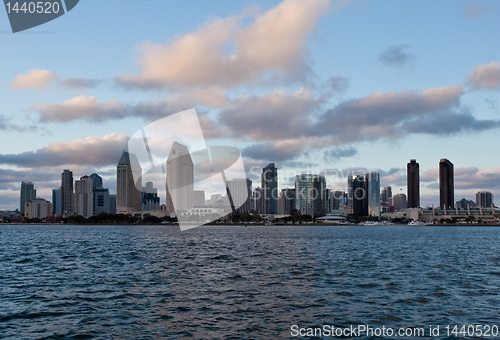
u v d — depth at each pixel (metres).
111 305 29.52
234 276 44.19
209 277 43.38
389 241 131.75
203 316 26.39
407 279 42.69
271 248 92.19
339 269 51.06
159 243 111.94
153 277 43.25
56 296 32.88
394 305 29.89
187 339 21.80
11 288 36.81
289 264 56.69
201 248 91.06
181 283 39.22
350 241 129.75
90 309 28.31
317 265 55.56
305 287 37.22
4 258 67.06
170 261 60.25
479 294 34.41
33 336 22.33
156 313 27.16
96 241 125.62
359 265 56.00
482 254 78.19
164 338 21.97
